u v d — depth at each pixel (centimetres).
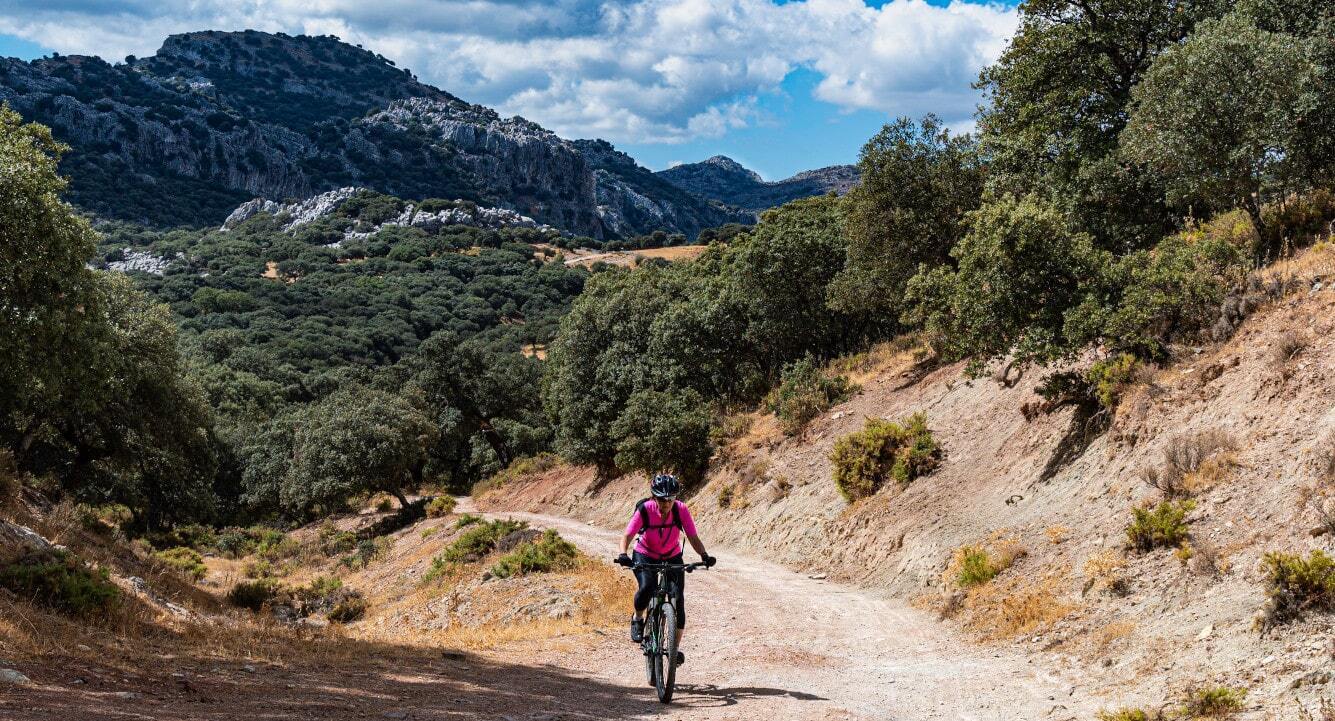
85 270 2161
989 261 1536
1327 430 931
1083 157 2462
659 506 720
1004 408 1959
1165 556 955
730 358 4297
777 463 2836
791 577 1892
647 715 637
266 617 1625
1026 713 666
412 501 6316
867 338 3888
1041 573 1146
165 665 707
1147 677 702
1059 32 2767
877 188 2958
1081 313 1430
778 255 3991
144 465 3894
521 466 6128
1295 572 673
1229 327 1346
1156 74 1670
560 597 1703
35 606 900
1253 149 1523
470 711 624
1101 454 1359
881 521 1873
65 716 456
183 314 13488
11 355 2002
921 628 1179
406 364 7875
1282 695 565
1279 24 1947
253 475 6016
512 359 7925
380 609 2391
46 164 1903
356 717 562
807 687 791
